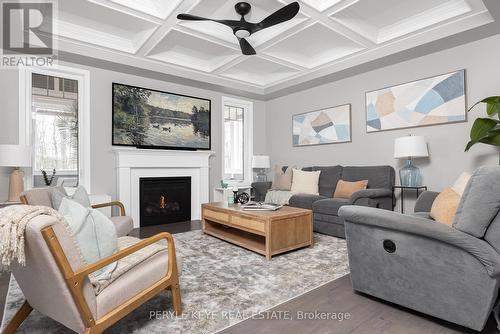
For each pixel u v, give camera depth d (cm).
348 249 201
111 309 136
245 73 520
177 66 447
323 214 376
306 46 414
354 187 392
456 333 157
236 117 588
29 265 123
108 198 388
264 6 311
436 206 219
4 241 108
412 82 389
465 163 345
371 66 416
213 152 523
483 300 143
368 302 192
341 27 337
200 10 317
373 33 364
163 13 318
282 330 160
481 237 149
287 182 486
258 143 610
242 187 556
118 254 136
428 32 337
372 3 308
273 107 603
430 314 164
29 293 144
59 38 348
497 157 321
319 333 157
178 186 487
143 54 402
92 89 411
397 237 172
